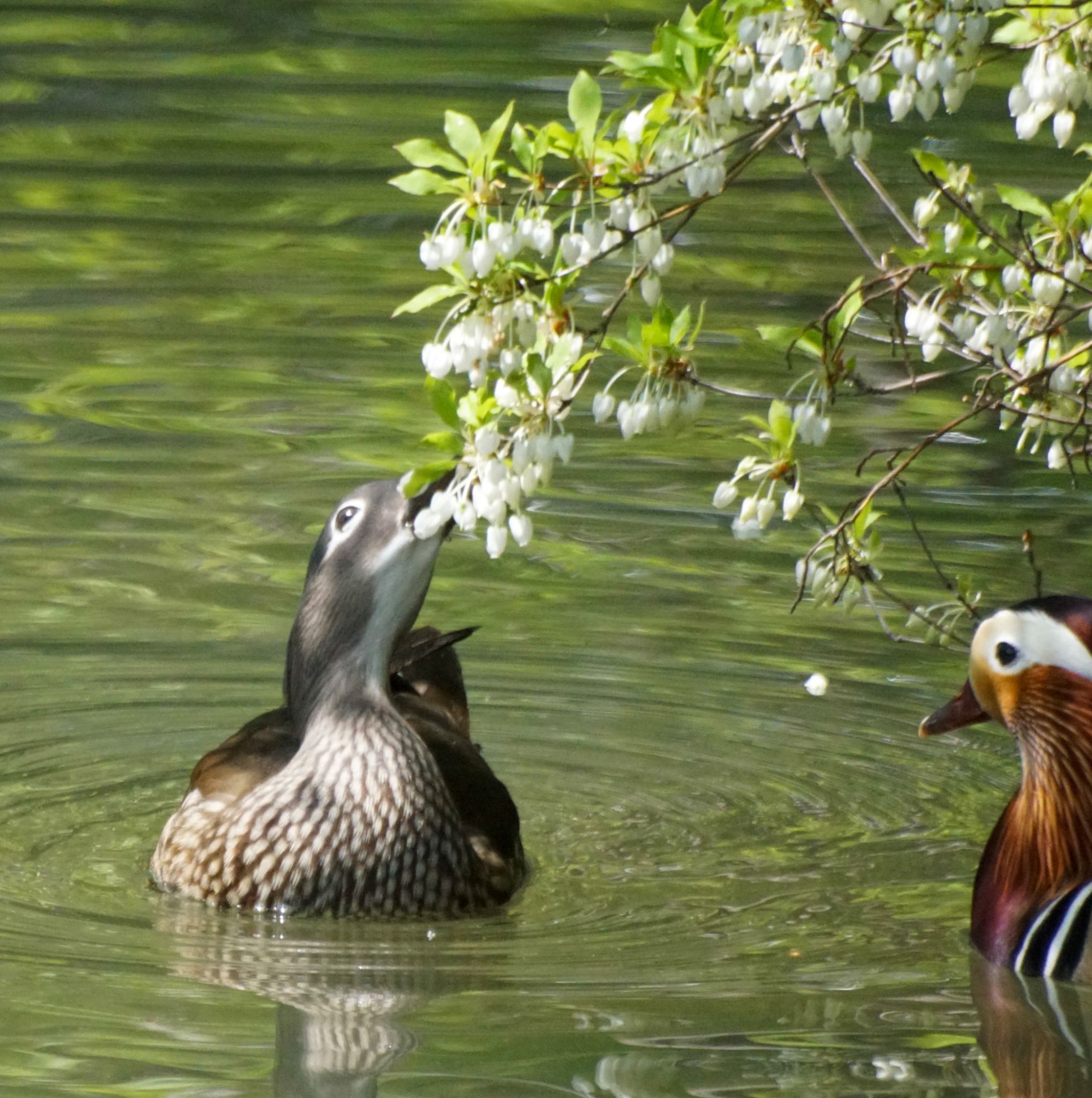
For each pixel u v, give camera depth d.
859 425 16.95
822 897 10.02
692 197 8.74
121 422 16.42
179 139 24.36
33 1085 7.68
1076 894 8.98
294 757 10.07
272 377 17.47
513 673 12.84
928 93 8.19
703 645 13.27
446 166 7.95
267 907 9.82
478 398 8.17
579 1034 8.25
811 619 13.72
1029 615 9.13
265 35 28.83
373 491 10.06
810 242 20.84
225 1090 7.66
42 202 22.02
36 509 14.89
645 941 9.45
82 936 9.39
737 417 16.72
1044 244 9.06
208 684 12.66
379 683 10.08
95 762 11.67
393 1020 8.38
